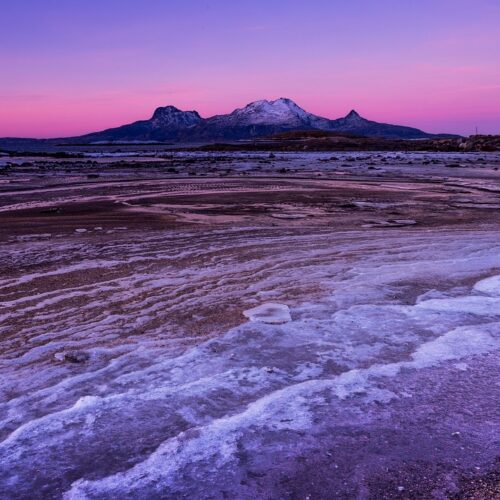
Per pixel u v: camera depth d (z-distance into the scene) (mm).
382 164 41969
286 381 4582
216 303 7031
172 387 4477
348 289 7500
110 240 11820
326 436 3699
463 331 5691
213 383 4531
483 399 4207
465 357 5027
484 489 3131
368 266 8992
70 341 5719
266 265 9211
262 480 3229
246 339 5582
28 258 10000
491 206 17672
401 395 4293
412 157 55188
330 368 4832
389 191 22156
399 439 3658
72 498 3084
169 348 5422
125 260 9758
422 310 6457
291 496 3090
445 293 7215
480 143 86125
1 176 30656
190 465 3373
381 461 3414
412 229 13195
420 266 8906
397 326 5906
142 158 57094
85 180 27875
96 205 18312
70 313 6715
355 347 5320
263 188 23281
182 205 18094
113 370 4879
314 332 5754
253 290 7625
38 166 40250
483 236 11914
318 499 3066
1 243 11547
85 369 4930
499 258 9406
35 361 5176
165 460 3426
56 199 20094
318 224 14125
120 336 5852
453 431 3752
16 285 8078
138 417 3969
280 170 34281
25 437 3713
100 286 7969
